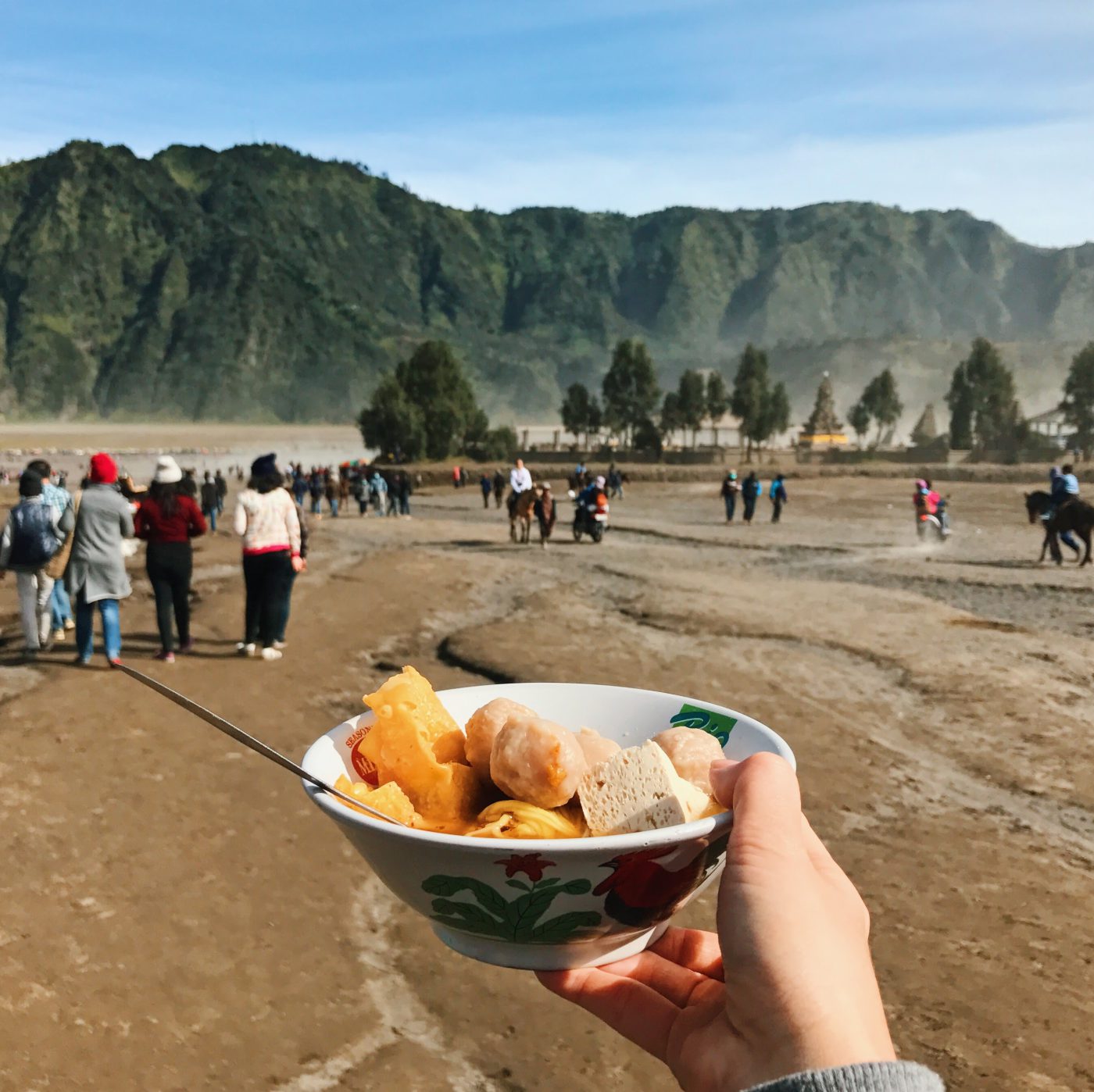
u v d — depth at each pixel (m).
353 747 1.19
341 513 36.97
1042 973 3.92
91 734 6.78
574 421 116.50
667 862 0.93
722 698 8.16
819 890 0.85
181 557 9.15
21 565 8.88
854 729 7.27
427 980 3.85
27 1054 3.24
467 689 1.45
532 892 0.93
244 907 4.39
